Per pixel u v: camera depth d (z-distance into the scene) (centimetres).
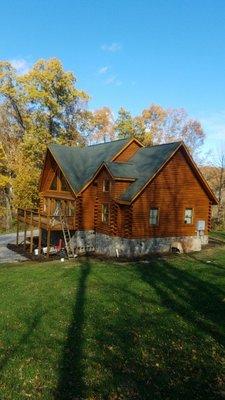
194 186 3083
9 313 1582
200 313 1471
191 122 7319
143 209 2862
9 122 5628
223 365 1096
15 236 4334
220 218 5231
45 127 5388
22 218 3575
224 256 2678
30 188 4925
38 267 2522
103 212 3145
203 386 997
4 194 5541
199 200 3117
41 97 5103
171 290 1780
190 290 1767
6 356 1205
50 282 2028
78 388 1006
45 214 3594
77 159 3566
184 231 3055
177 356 1152
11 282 2106
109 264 2500
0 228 5441
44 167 3788
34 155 5172
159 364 1111
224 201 5653
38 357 1186
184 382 1017
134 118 6738
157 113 7081
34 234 4422
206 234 3195
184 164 3020
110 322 1423
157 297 1688
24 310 1603
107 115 6769
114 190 2920
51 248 3253
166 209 2961
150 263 2455
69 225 3228
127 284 1911
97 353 1192
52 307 1620
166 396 957
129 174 2938
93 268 2342
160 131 7131
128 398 956
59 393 988
